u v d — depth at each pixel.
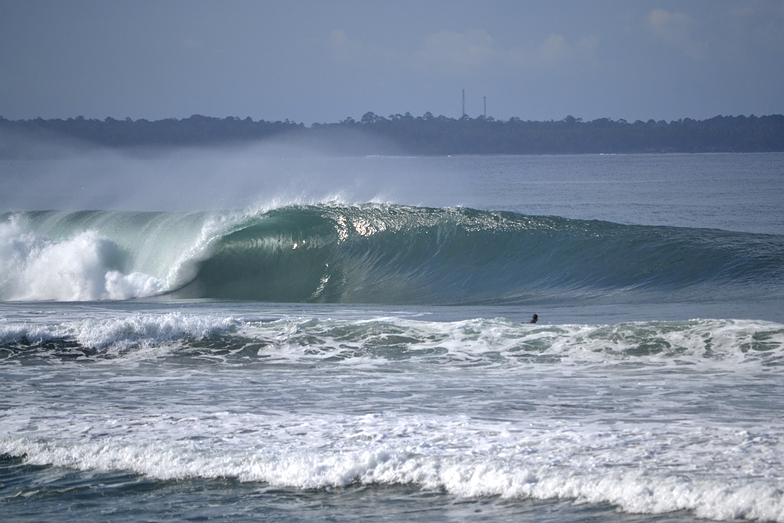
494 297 77.38
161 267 95.31
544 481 23.36
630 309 65.38
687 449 25.80
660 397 34.28
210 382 39.72
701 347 43.81
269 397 35.97
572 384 37.69
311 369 42.75
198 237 98.12
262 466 25.67
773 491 21.38
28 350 47.56
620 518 20.81
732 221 149.50
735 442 26.41
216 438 28.92
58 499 23.72
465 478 24.03
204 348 47.84
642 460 24.80
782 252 80.62
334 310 68.62
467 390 36.84
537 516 21.22
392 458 25.80
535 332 48.59
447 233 93.81
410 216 97.50
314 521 21.58
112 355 46.72
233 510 22.55
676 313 61.72
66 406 34.47
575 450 26.19
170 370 43.00
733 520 20.22
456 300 77.00
